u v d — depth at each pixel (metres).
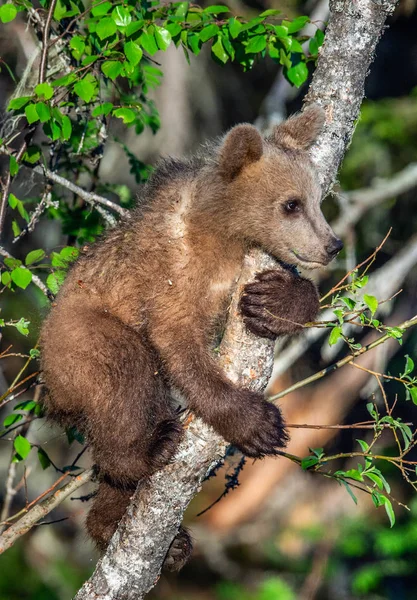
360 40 9.45
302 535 20.36
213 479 21.83
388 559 19.17
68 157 13.58
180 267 9.59
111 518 10.05
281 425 9.19
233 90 23.78
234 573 20.70
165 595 20.33
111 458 9.55
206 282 9.66
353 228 19.16
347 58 9.51
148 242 9.75
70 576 19.30
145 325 9.75
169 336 9.47
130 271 9.81
